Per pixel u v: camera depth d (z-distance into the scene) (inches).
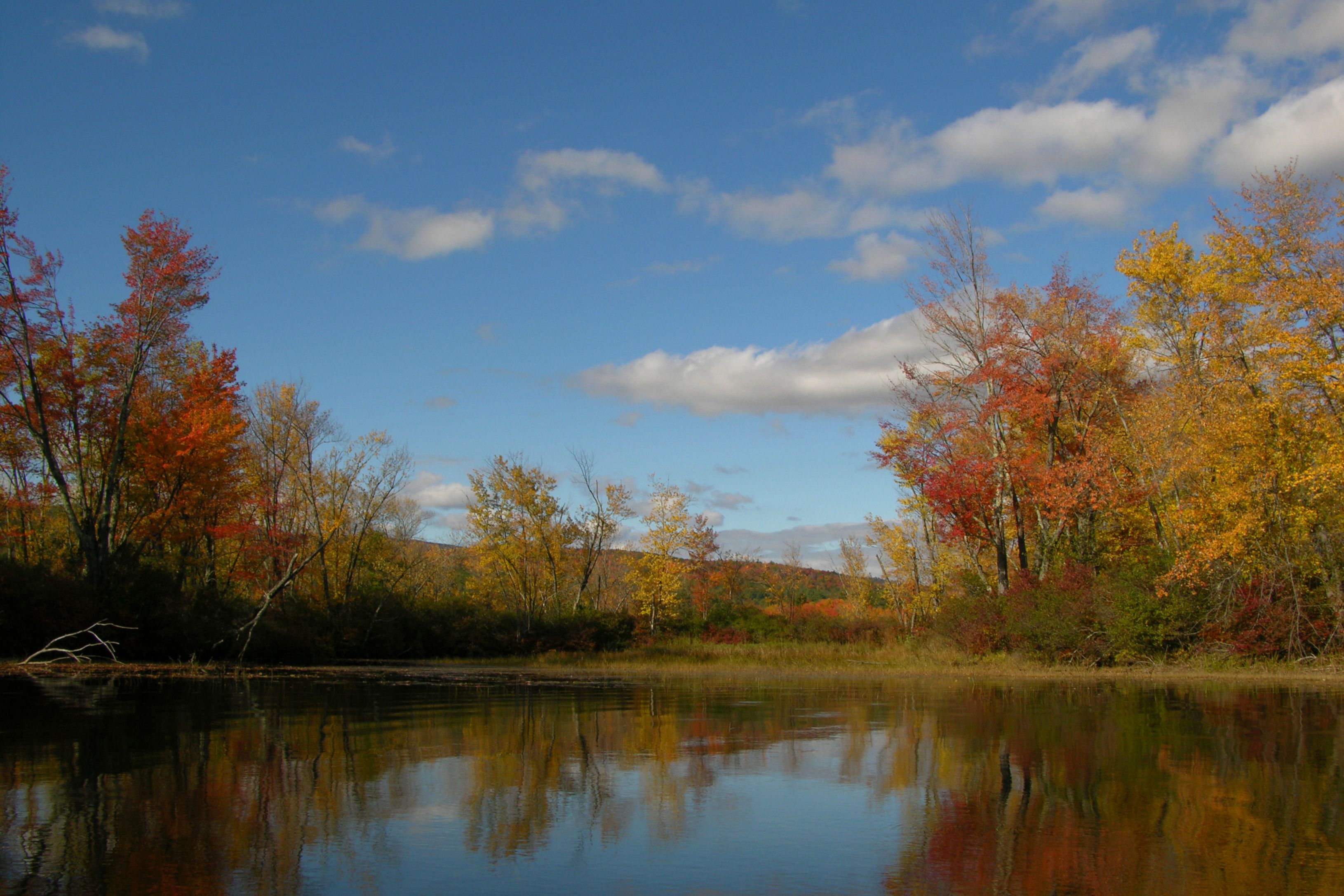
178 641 1177.4
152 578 1187.9
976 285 1393.9
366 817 319.3
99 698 706.2
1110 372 1392.7
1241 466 1042.1
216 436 1405.0
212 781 378.3
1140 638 1087.0
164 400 1504.7
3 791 353.7
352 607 1583.4
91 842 281.1
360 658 1550.2
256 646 1294.3
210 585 1327.5
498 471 2046.0
